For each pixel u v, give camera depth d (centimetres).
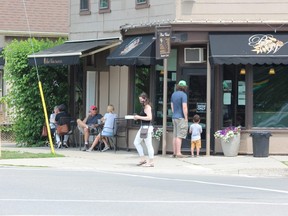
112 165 2548
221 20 2816
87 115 3338
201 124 2944
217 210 1541
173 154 2825
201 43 2877
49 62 3177
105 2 3297
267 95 2889
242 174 2409
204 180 2173
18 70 3434
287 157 2778
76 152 3044
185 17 2838
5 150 3130
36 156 2792
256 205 1628
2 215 1431
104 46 3128
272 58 2738
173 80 2970
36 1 4669
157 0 2952
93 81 3353
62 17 4719
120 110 3192
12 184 1939
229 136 2788
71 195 1747
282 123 2884
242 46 2770
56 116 3319
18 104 3478
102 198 1706
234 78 2897
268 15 2825
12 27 4550
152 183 2048
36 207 1543
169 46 2752
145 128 2500
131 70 3102
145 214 1472
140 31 3027
